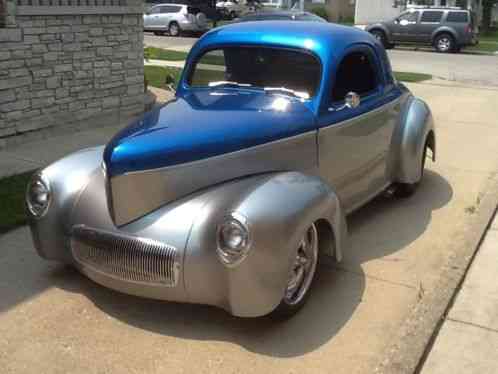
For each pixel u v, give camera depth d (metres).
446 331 3.96
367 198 5.62
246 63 5.03
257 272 3.52
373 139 5.47
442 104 12.16
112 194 3.87
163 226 3.75
